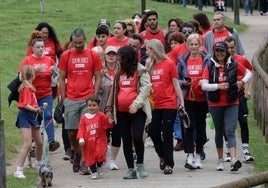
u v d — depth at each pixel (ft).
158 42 67.77
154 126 68.28
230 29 79.51
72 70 69.41
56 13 182.50
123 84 65.41
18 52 142.61
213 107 68.08
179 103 70.03
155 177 66.95
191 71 70.59
